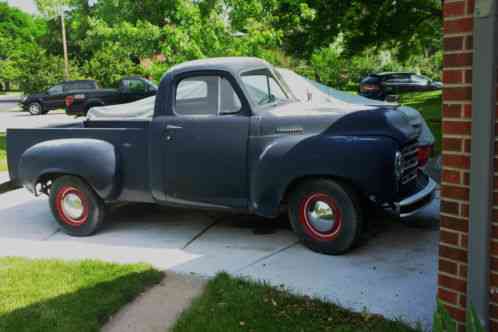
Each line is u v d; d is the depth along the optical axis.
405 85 26.78
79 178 6.23
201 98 5.73
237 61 5.79
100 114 7.12
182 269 5.14
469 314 2.93
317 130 5.28
